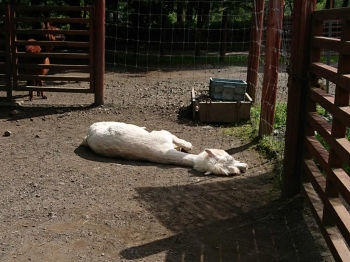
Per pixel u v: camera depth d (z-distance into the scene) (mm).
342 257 3047
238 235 4031
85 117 8375
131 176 5414
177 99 10008
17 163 5816
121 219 4312
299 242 3881
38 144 6672
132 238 3969
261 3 8383
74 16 20578
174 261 3592
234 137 7129
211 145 6719
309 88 4406
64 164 5793
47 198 4758
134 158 5980
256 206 4621
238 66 17016
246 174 5520
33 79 9164
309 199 4129
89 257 3646
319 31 4352
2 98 9438
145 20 20766
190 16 21281
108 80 13172
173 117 8375
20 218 4301
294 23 4469
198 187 5105
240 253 3727
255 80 8750
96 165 5773
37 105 9258
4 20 8984
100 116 8453
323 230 3545
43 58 9484
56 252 3713
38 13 17141
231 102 7871
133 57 18562
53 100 9836
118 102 9555
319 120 4078
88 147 6504
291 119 4602
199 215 4418
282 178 4922
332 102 3570
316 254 3672
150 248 3799
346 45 3240
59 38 10398
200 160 5613
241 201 4734
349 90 3092
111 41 21531
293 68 4523
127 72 15180
